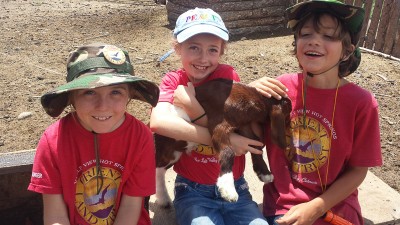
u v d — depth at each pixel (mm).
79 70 660
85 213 729
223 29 840
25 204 885
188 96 810
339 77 820
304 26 786
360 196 1036
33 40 2408
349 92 799
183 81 881
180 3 2648
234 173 837
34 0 3621
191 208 807
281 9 2633
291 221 764
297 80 842
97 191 724
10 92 1708
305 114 822
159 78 1863
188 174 853
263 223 790
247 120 805
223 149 771
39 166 695
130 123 720
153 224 913
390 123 1552
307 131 822
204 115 806
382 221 959
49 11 3191
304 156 824
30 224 885
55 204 704
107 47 677
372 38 2324
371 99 796
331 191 799
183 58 851
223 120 789
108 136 701
